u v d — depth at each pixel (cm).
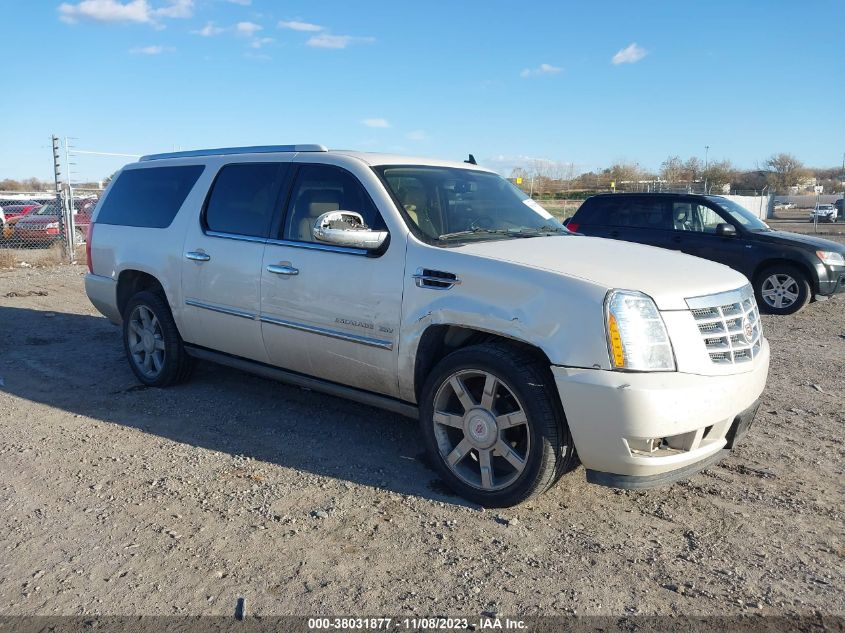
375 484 415
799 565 334
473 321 380
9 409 547
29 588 308
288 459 451
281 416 533
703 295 370
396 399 433
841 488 421
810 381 661
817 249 1053
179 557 333
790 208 5856
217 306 522
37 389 601
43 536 352
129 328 613
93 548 341
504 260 384
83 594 304
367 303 426
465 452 391
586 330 347
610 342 343
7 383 618
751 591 312
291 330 471
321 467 439
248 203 517
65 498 394
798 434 512
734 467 450
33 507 383
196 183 562
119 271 613
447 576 320
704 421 352
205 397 577
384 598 303
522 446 382
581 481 423
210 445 474
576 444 356
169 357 581
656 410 336
